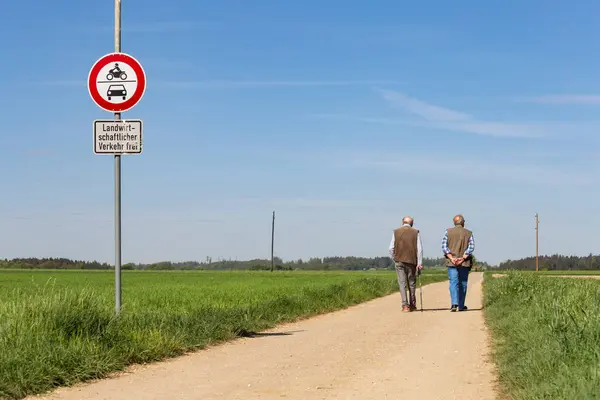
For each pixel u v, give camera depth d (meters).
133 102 11.77
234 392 7.76
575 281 22.44
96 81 11.83
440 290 33.03
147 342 10.15
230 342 12.09
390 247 19.08
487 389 7.91
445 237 19.06
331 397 7.48
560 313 10.95
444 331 13.68
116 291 11.78
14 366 7.90
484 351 10.88
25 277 57.00
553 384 6.89
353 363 9.74
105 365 8.83
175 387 8.04
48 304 9.81
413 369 9.24
